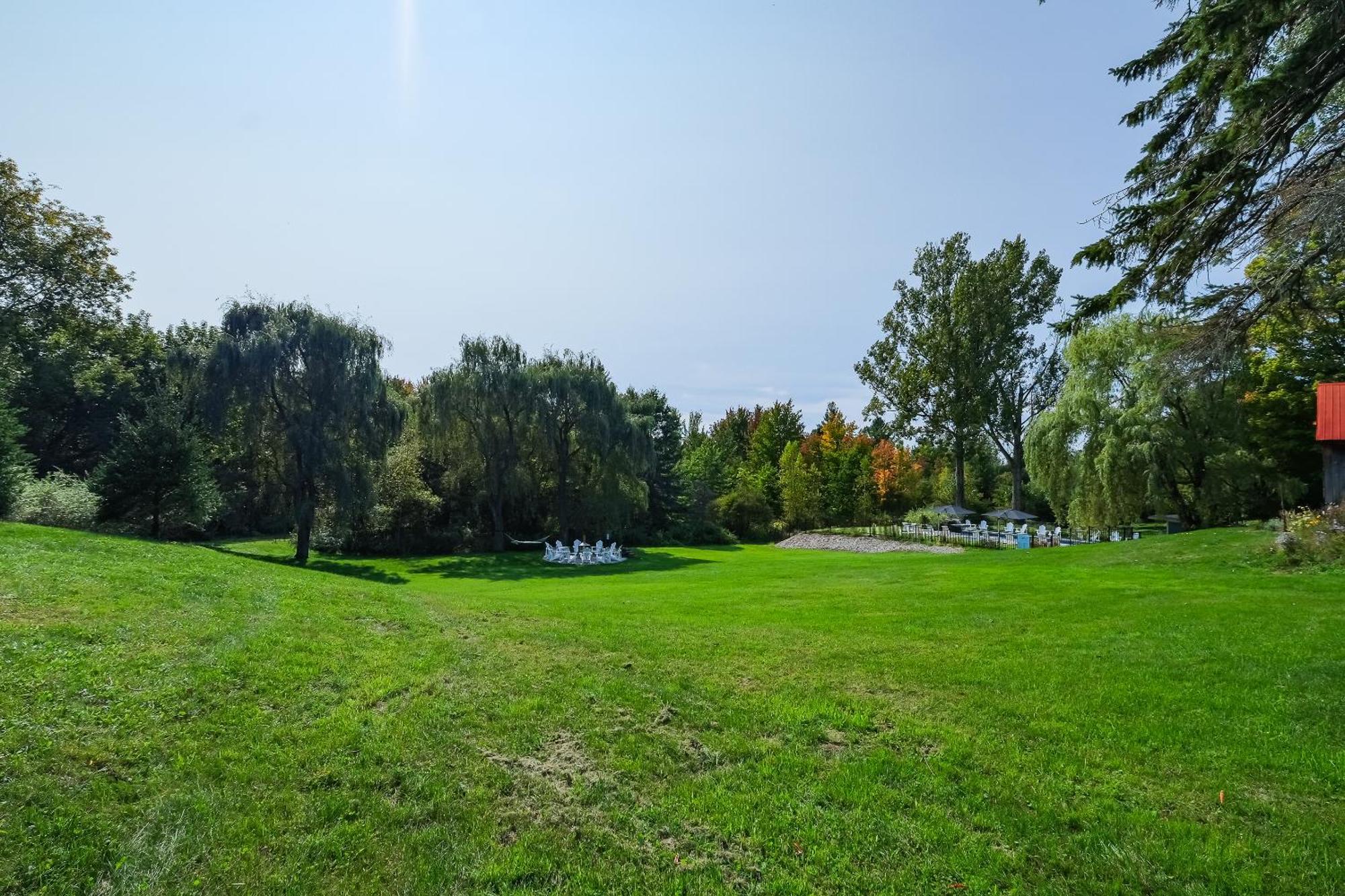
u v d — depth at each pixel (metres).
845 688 7.50
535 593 18.14
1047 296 42.72
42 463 33.31
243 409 26.36
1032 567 18.92
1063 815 4.76
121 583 9.69
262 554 29.94
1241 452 25.83
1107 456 27.83
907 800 5.02
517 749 5.85
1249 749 5.56
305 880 4.03
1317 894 3.84
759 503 52.72
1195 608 10.84
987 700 6.97
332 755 5.45
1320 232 5.75
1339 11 4.90
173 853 4.13
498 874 4.14
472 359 35.84
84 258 29.50
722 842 4.57
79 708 5.46
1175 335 7.57
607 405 36.84
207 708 5.94
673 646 9.44
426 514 34.12
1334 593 11.71
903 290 45.12
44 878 3.80
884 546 37.84
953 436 44.53
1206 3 5.92
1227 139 5.84
